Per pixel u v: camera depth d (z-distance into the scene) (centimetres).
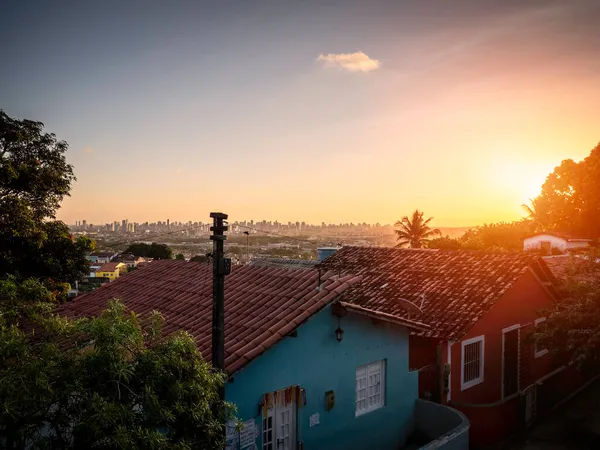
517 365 1473
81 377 503
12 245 2022
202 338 853
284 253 5569
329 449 921
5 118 2005
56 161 2158
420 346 1279
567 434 1208
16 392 463
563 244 3959
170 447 533
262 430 814
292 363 860
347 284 899
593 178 4431
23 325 729
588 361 1213
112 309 581
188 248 7912
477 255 1616
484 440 1142
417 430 1114
